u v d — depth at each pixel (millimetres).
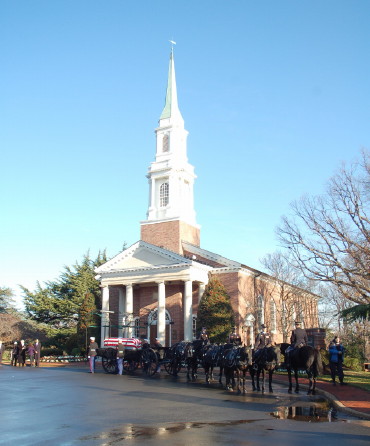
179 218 54281
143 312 52656
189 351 29719
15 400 18859
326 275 38375
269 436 12344
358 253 37906
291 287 53000
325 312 57875
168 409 16859
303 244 39875
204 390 23094
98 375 31172
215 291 45969
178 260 48344
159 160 58031
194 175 59062
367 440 12008
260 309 52531
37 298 65750
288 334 52562
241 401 19297
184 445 11133
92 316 54438
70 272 69250
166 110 59188
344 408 16938
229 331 44406
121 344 32219
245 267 49781
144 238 55812
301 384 25625
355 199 39375
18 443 11312
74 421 14297
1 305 74562
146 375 31781
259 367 23000
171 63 60938
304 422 14648
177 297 51031
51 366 42312
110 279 52031
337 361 25141
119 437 12031
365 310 26422
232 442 11500
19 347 42688
